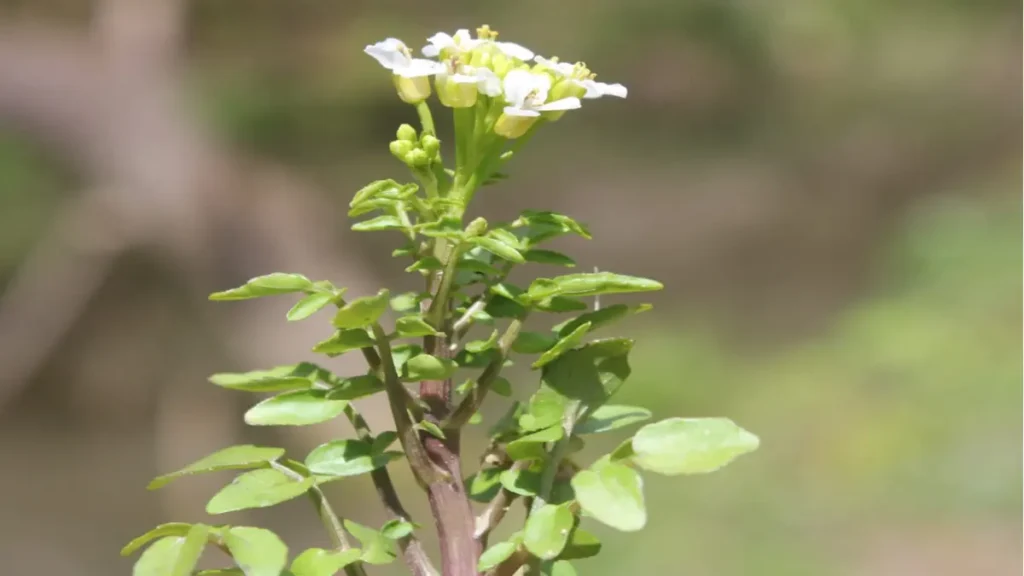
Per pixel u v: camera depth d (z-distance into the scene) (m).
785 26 1.58
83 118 0.98
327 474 0.27
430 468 0.27
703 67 1.60
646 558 0.80
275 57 1.38
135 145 0.99
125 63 1.00
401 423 0.27
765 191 1.54
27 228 1.11
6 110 0.96
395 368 0.27
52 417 1.13
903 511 0.85
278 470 0.27
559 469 0.28
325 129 1.37
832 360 1.11
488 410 0.88
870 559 0.79
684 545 0.81
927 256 1.22
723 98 1.63
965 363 1.00
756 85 1.63
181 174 1.00
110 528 0.97
